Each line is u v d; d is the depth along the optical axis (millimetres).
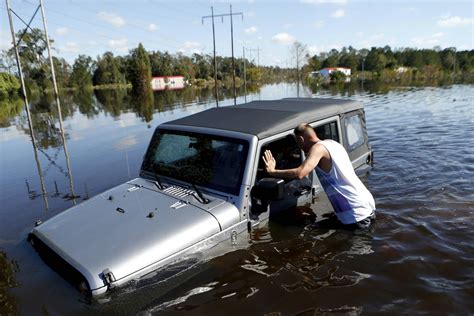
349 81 70938
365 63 103812
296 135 3617
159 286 2578
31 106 33844
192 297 2664
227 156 3338
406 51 108562
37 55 69875
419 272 3125
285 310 2619
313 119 4105
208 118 3980
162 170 3809
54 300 2443
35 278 2682
